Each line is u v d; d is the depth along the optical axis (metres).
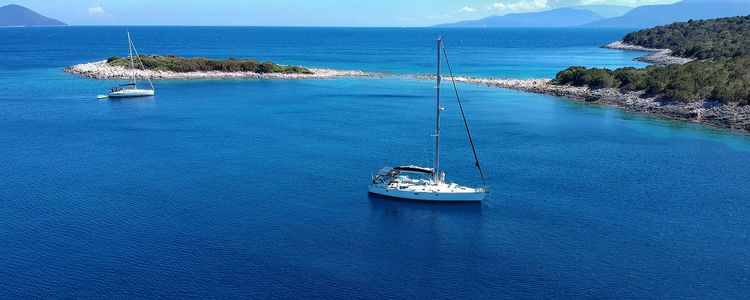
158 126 80.25
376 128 79.56
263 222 43.75
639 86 105.94
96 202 47.84
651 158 63.28
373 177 51.66
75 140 70.88
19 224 42.94
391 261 37.59
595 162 61.38
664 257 38.16
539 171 57.72
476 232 42.38
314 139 71.88
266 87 128.75
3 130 76.69
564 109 98.06
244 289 33.66
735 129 79.50
